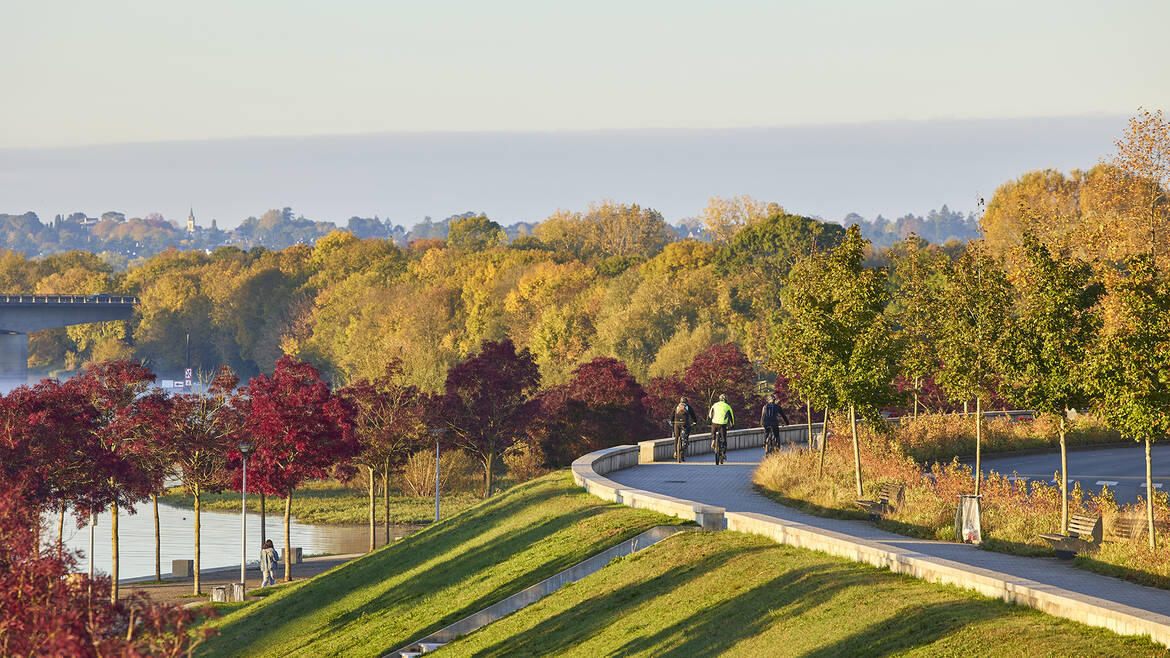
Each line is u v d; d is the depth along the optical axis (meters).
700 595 45.72
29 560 32.69
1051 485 72.44
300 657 61.38
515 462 154.00
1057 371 51.84
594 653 44.47
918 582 39.66
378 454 124.31
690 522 56.22
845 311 66.62
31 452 83.06
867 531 56.66
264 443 104.06
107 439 102.00
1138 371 44.91
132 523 152.00
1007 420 98.56
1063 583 41.41
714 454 95.69
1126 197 100.94
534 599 55.22
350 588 72.81
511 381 139.25
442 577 65.75
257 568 114.06
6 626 29.48
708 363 158.62
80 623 30.02
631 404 144.12
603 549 56.25
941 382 64.06
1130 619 30.64
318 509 159.25
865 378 65.69
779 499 67.25
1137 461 86.81
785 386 156.12
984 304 62.59
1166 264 93.25
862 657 34.62
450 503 157.38
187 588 101.69
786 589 42.59
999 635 32.69
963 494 55.62
